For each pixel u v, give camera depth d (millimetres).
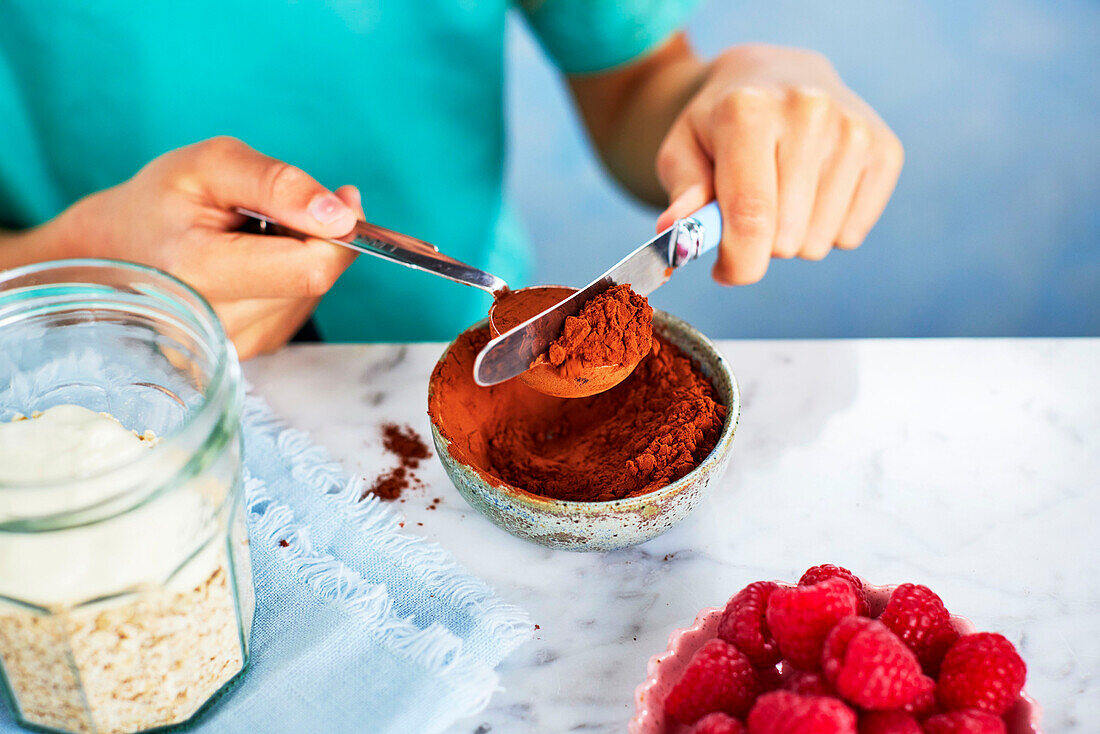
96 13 1347
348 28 1444
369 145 1547
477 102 1601
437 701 691
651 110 1561
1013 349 1076
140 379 716
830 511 882
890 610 658
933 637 645
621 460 794
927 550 844
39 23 1342
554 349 753
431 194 1619
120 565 554
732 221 997
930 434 962
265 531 823
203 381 669
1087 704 717
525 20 1629
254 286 970
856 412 989
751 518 876
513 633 757
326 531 832
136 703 629
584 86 1675
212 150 995
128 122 1449
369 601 767
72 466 591
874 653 574
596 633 778
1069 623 778
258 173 945
